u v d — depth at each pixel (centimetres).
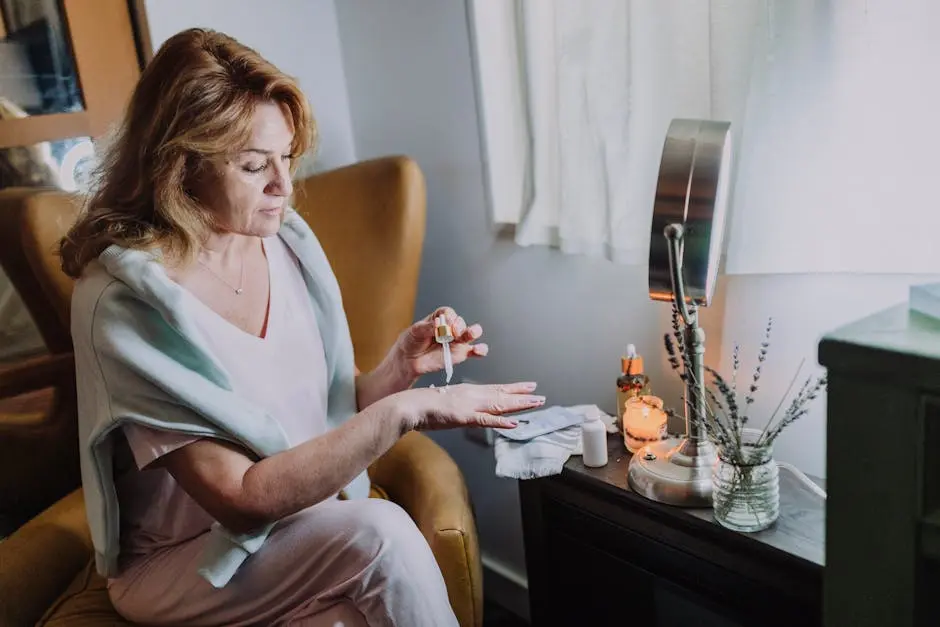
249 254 122
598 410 137
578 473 119
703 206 99
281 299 122
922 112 100
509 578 189
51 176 161
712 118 117
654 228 102
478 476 192
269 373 116
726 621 111
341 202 162
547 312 162
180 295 104
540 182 146
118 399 102
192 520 113
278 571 104
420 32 174
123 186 112
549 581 133
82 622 118
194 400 101
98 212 110
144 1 166
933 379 67
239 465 102
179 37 107
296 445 114
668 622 120
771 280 119
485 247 173
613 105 129
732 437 107
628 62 124
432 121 178
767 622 105
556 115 140
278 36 188
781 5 105
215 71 103
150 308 105
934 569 75
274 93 107
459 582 117
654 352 142
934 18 97
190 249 109
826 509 77
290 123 109
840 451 75
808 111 107
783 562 97
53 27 157
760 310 122
